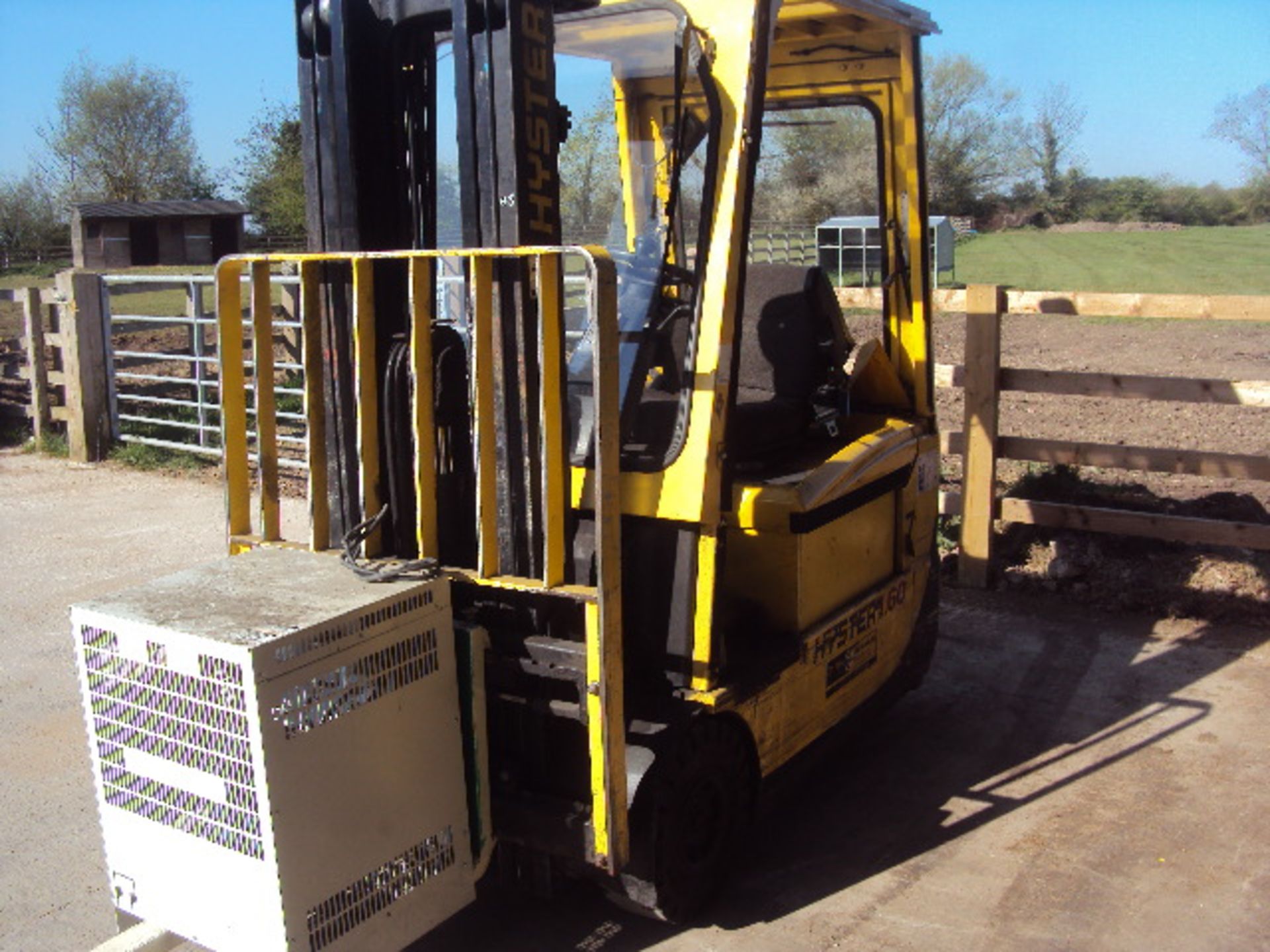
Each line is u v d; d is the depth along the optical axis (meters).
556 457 3.14
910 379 5.12
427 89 3.68
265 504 3.75
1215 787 4.59
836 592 4.22
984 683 5.66
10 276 43.22
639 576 3.48
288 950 2.86
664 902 3.48
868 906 3.84
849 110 4.99
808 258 5.17
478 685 3.29
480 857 3.37
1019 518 6.86
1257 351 16.33
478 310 3.16
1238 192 60.16
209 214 43.78
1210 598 6.42
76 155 53.31
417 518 3.54
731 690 3.46
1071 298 6.47
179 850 3.04
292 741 2.82
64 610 6.91
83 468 10.79
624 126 3.83
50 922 3.89
